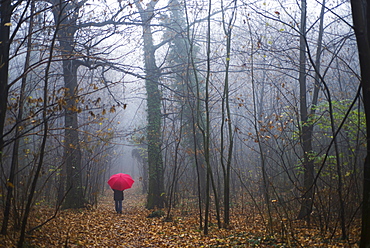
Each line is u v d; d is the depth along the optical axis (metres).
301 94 10.67
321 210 8.80
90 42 9.64
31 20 6.92
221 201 15.59
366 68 4.59
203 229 10.05
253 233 8.84
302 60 10.75
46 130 5.53
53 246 7.23
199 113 10.46
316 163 9.93
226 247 7.59
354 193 8.55
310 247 6.91
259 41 9.45
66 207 14.10
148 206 16.81
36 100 5.66
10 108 5.78
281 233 8.10
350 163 9.29
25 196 6.95
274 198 10.41
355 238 7.22
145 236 9.56
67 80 13.23
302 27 10.70
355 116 9.08
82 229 9.82
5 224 6.50
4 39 5.77
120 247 8.07
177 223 11.46
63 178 14.05
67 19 10.87
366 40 4.62
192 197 18.38
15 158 6.69
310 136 10.23
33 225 7.98
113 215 13.82
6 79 5.60
